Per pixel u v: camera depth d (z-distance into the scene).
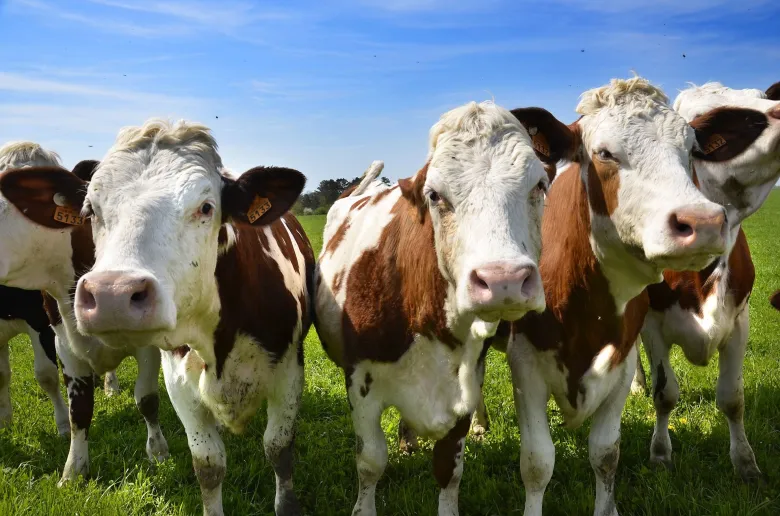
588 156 3.94
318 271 5.30
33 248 4.96
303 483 5.32
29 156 5.44
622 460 5.48
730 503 4.45
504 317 3.21
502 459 5.56
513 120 3.60
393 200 4.74
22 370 9.12
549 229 4.46
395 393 4.35
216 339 4.11
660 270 3.71
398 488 5.08
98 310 2.85
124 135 3.53
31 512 4.41
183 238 3.31
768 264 18.66
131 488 5.05
